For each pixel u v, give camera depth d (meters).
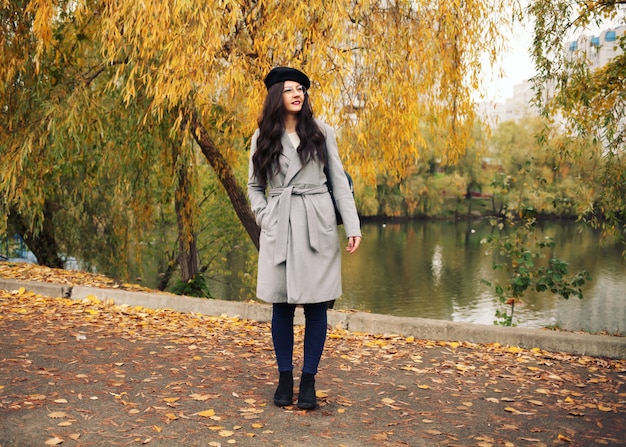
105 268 16.30
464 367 4.36
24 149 8.99
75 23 9.28
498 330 5.20
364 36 7.53
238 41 7.70
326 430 3.06
